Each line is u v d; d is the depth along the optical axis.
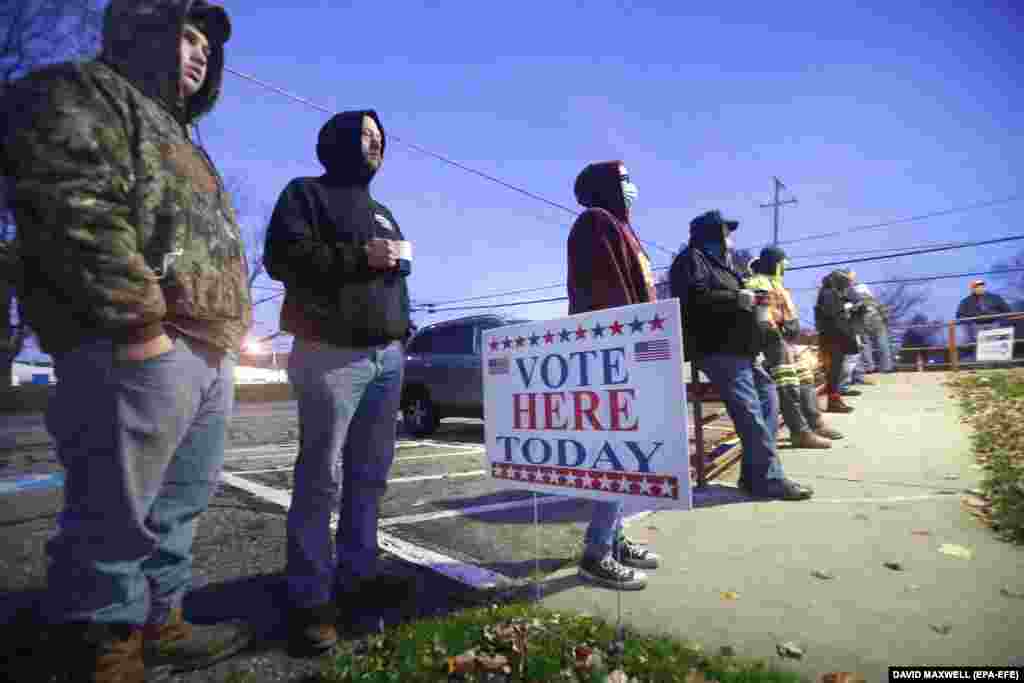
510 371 2.44
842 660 1.81
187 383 1.53
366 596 2.31
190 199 1.57
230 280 1.70
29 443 7.38
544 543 3.11
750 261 6.10
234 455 6.41
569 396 2.19
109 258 1.31
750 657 1.84
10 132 1.27
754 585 2.43
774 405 4.41
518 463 2.37
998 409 6.31
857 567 2.59
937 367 12.84
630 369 2.00
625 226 2.73
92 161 1.32
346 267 2.01
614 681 1.66
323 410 2.03
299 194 2.11
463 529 3.40
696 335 3.94
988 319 11.48
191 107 1.81
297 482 2.06
